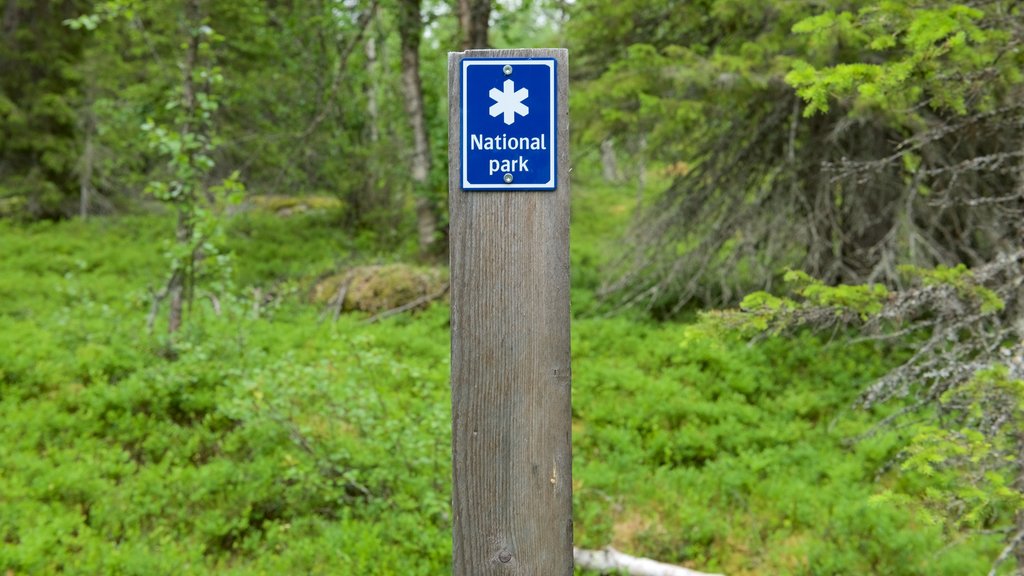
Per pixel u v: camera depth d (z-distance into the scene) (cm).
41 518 426
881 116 621
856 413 636
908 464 285
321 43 1334
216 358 674
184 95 787
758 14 682
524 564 204
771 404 660
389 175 1345
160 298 741
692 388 682
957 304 369
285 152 1424
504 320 200
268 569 419
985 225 701
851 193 782
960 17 327
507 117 193
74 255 1273
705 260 883
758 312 362
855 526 471
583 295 1001
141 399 598
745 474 532
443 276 1031
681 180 909
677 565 455
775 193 851
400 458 489
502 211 197
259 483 486
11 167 1627
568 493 203
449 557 426
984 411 309
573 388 684
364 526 440
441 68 1338
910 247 707
